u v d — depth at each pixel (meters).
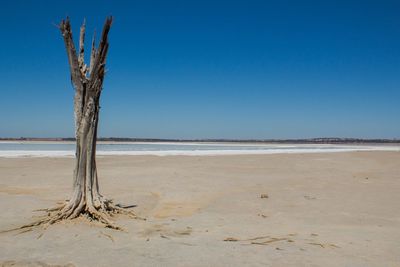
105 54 8.65
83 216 8.39
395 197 12.45
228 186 14.73
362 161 30.45
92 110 8.67
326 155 37.59
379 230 7.99
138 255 6.02
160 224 8.30
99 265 5.53
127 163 24.75
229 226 8.22
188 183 15.24
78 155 8.65
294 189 14.20
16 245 6.54
